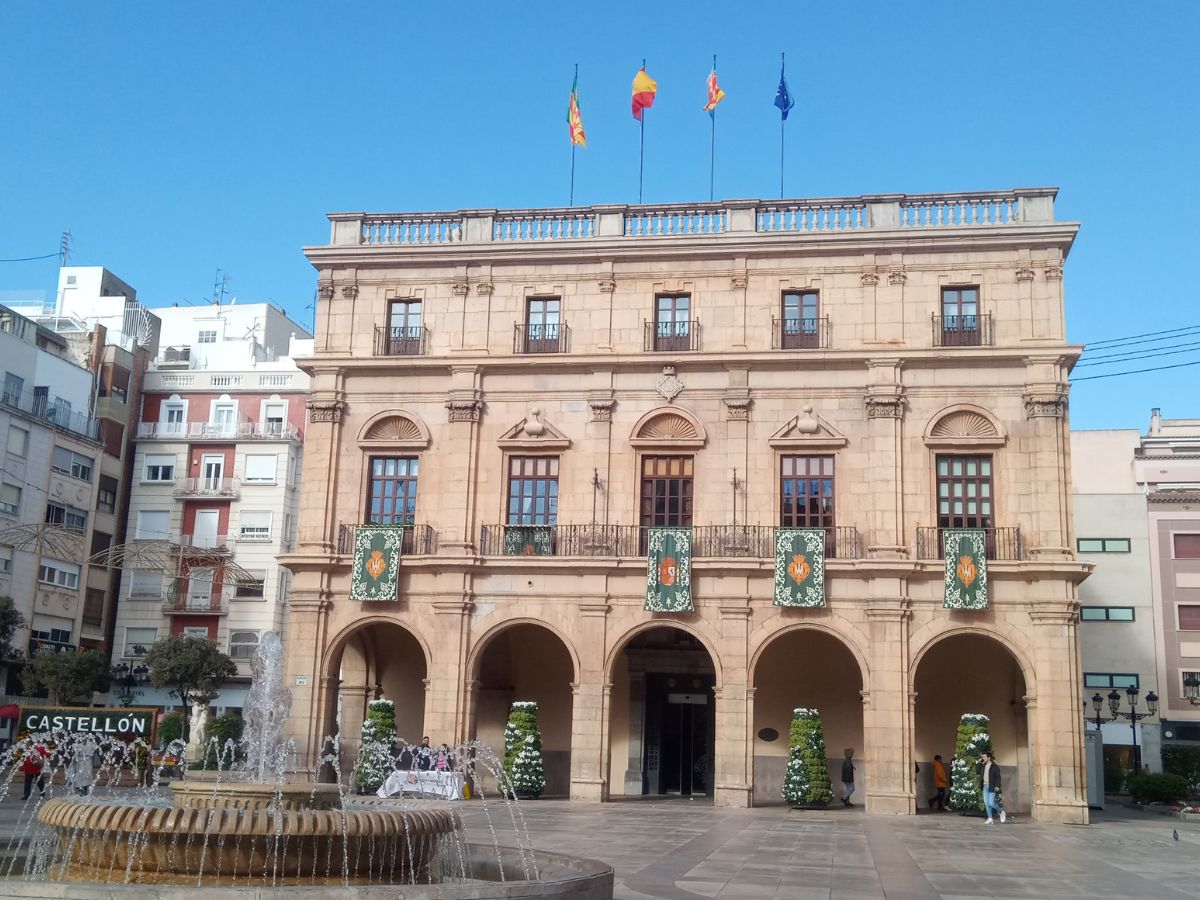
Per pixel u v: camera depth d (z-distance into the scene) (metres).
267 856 15.26
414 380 42.47
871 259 40.53
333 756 41.56
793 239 40.75
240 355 79.81
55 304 82.06
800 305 41.09
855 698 41.25
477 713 42.59
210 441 69.50
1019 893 19.83
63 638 63.41
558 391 41.47
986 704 40.47
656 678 42.94
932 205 40.88
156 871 15.29
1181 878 22.44
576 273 42.28
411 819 16.19
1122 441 68.25
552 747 42.66
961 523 38.88
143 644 67.50
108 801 17.48
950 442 39.00
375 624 43.06
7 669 58.09
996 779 35.34
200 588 67.50
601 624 39.41
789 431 39.94
